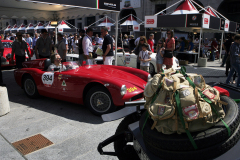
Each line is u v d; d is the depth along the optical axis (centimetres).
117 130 255
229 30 1400
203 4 2114
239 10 2125
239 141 174
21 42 792
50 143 316
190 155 158
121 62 1013
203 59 1132
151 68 894
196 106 162
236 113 179
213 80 773
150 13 2444
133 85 410
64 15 993
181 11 1135
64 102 507
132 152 241
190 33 1806
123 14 2758
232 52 642
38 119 404
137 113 248
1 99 413
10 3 755
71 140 326
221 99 214
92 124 383
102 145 228
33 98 529
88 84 419
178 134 165
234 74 716
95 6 634
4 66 912
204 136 157
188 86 172
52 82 466
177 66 844
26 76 525
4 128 364
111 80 392
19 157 279
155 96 180
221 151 161
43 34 807
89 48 638
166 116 164
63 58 767
